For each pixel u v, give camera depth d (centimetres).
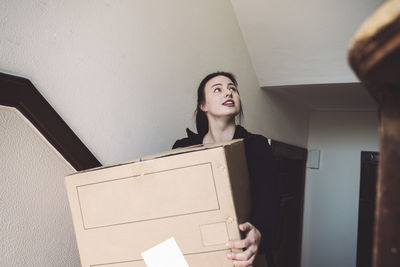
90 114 113
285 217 333
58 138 97
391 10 19
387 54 19
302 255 365
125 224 79
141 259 78
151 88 142
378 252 23
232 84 120
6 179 87
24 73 91
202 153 74
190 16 172
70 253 105
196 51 177
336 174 362
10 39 87
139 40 135
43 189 97
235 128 120
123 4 127
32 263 93
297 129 347
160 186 77
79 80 108
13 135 89
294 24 221
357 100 315
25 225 92
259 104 262
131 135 131
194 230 75
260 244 81
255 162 96
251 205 89
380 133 23
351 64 22
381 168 23
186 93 167
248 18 227
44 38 97
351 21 207
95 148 114
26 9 91
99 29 116
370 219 335
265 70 254
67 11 104
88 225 83
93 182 82
